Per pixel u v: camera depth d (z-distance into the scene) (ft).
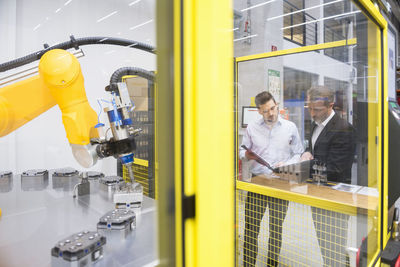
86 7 3.44
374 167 5.30
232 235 1.64
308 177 7.22
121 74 3.20
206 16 1.47
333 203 5.68
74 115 2.80
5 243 2.17
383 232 5.29
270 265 6.99
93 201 3.15
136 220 2.78
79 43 3.30
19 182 3.36
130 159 3.27
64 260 1.97
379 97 5.21
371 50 5.25
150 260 2.01
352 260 5.42
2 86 2.71
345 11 5.90
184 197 1.50
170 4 1.49
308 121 9.60
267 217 6.97
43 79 2.72
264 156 7.91
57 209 2.87
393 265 5.00
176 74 1.50
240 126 8.29
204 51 1.48
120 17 3.43
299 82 14.84
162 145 1.56
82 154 2.93
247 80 9.65
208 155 1.48
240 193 7.48
